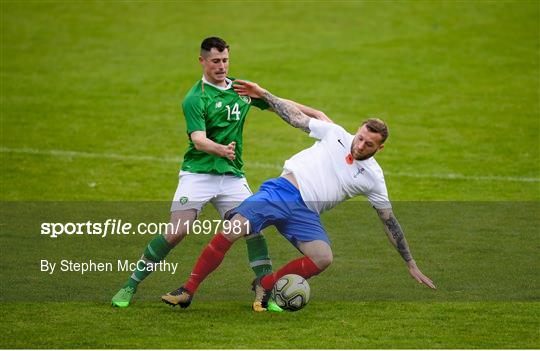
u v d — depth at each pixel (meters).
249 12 90.62
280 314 28.05
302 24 87.00
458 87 69.44
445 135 58.16
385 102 65.88
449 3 92.25
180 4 92.62
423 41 81.56
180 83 70.44
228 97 28.42
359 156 27.27
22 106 63.47
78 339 25.08
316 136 28.52
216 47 27.86
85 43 80.44
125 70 73.50
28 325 26.41
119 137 57.19
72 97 66.12
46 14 87.81
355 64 75.31
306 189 27.55
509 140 56.94
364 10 91.06
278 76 72.06
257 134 58.50
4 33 82.00
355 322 27.12
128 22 86.75
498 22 86.31
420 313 28.14
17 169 50.00
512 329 26.42
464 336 25.70
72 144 55.34
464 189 47.31
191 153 28.67
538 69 73.81
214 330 26.12
